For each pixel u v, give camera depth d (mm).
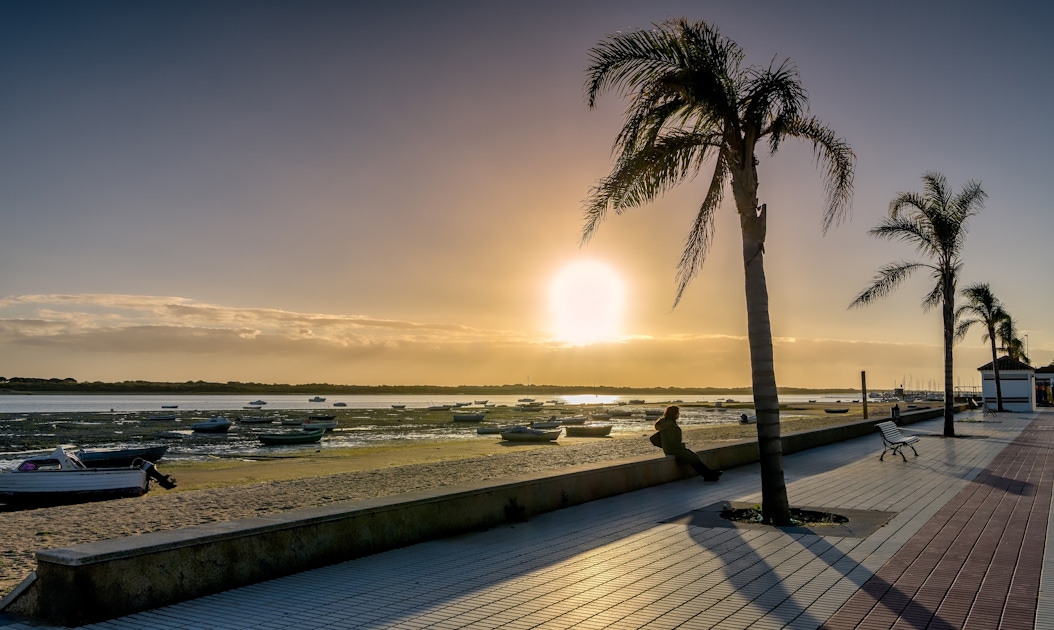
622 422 85375
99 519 14320
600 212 11195
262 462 33250
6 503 20984
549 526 9453
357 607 5926
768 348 10008
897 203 24984
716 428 55375
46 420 83250
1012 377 45094
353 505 8070
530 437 49094
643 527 9336
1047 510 10320
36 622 5684
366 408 148625
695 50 10250
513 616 5617
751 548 8023
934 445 21547
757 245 10242
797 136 11844
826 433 22328
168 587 6141
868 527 9141
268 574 6898
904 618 5500
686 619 5508
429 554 7879
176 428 70125
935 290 25953
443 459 33281
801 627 5309
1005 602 5883
